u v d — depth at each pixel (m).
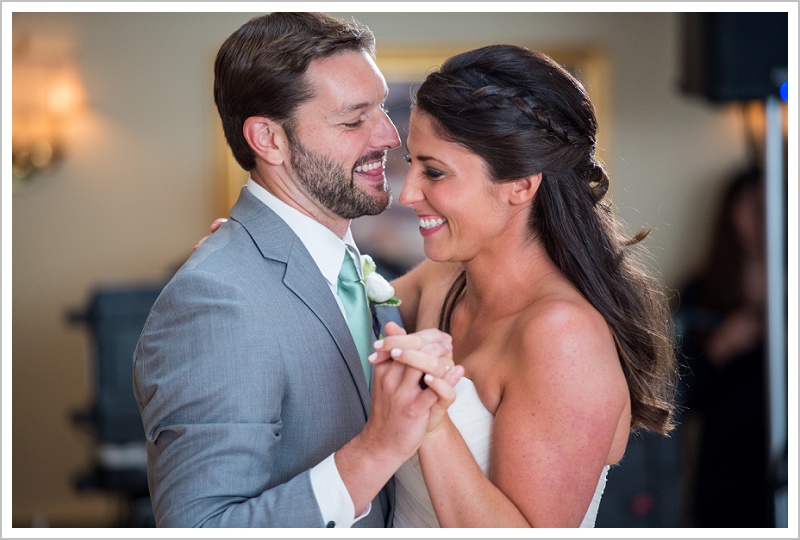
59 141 5.85
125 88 5.89
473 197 1.81
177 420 1.76
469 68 1.81
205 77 5.91
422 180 1.85
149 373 1.82
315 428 1.85
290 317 1.86
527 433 1.74
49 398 5.88
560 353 1.74
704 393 4.50
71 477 5.87
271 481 1.83
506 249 1.89
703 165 5.91
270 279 1.88
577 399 1.72
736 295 4.98
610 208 2.00
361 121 1.98
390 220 5.78
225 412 1.73
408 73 5.92
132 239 5.93
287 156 1.96
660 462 4.12
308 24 1.97
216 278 1.80
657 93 5.91
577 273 1.87
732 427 4.42
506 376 1.80
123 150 5.91
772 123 3.76
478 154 1.79
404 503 2.00
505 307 1.91
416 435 1.65
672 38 5.89
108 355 4.38
